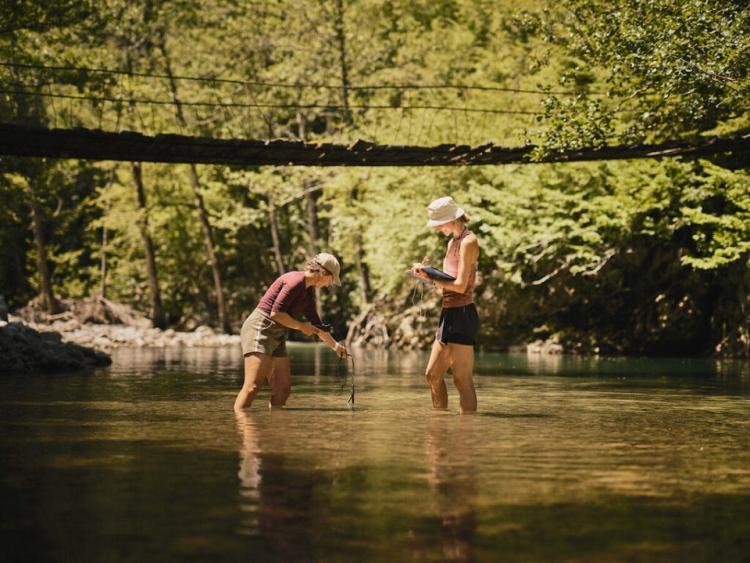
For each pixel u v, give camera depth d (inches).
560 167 821.2
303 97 1256.2
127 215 1332.4
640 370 516.4
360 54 1219.9
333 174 1195.3
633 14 458.9
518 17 546.0
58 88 879.1
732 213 746.8
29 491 122.4
